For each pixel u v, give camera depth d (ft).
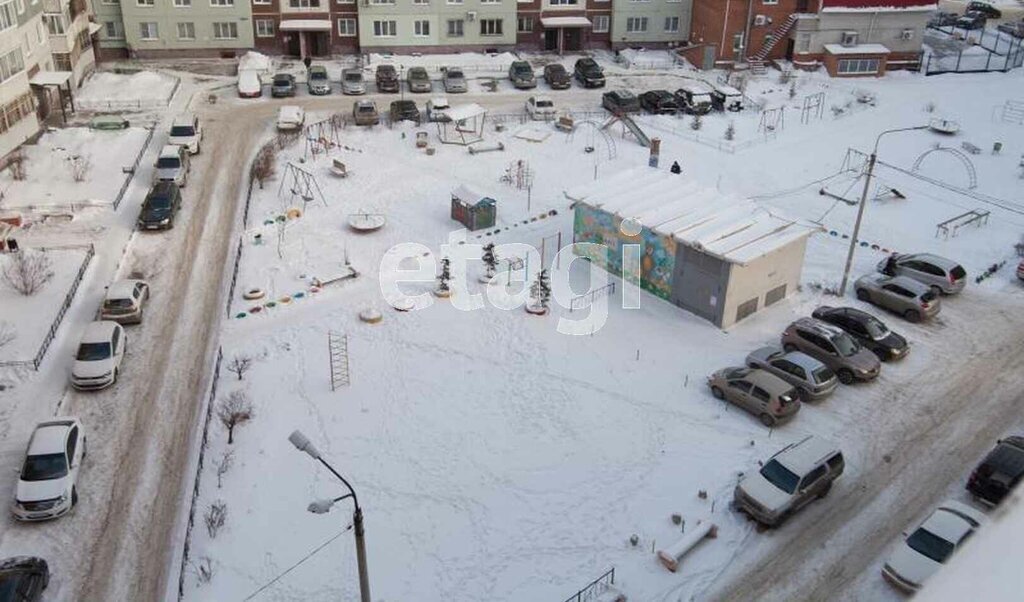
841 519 74.90
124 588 68.80
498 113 176.04
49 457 76.54
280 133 161.48
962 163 152.46
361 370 94.43
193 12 201.26
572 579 68.23
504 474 79.66
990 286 115.24
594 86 192.54
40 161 143.54
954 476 80.33
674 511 75.31
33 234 123.13
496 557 70.54
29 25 155.33
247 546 71.26
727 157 156.66
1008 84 195.72
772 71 205.57
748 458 81.71
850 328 100.22
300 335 100.68
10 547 72.08
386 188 140.56
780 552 71.05
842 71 201.46
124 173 142.31
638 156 156.35
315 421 86.28
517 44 217.36
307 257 118.32
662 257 107.86
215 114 172.14
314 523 73.67
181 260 118.52
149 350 99.04
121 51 204.23
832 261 120.98
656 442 84.02
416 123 167.84
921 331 104.78
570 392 91.35
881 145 161.68
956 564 12.25
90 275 113.39
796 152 159.22
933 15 247.29
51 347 97.91
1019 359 98.78
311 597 66.64
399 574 68.80
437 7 206.90
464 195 127.44
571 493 77.41
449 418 87.10
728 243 102.63
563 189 141.79
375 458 81.41
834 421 87.92
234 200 136.36
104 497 77.82
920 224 132.36
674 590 67.00
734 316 104.22
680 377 94.27
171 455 83.20
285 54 208.54
